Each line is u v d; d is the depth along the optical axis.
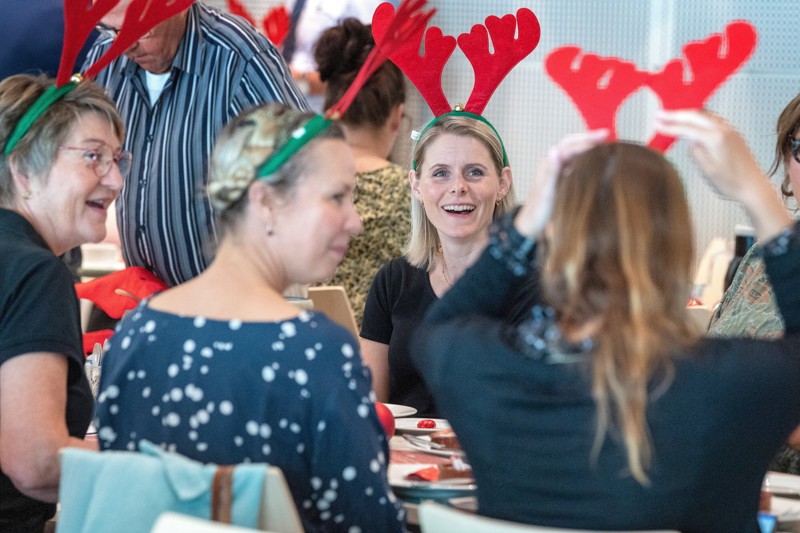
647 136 8.12
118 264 7.25
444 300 2.57
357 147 6.17
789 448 3.83
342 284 6.09
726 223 8.12
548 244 2.38
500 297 2.53
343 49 6.07
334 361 2.56
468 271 2.56
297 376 2.54
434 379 2.43
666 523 2.25
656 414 2.21
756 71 8.05
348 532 2.61
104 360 2.79
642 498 2.23
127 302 4.69
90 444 3.09
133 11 3.55
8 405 2.99
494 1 8.17
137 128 4.93
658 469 2.22
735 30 2.52
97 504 2.43
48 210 3.34
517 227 2.48
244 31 4.86
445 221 4.39
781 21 7.96
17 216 3.28
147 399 2.64
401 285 4.57
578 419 2.25
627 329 2.23
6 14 5.24
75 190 3.33
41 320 3.04
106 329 5.08
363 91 6.07
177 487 2.36
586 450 2.24
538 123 8.30
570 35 8.16
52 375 3.03
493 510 2.39
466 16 8.20
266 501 2.35
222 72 4.77
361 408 2.57
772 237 2.46
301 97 4.97
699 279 6.96
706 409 2.21
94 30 5.41
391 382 4.55
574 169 2.36
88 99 3.39
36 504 3.32
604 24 8.10
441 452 3.50
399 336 4.49
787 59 7.99
